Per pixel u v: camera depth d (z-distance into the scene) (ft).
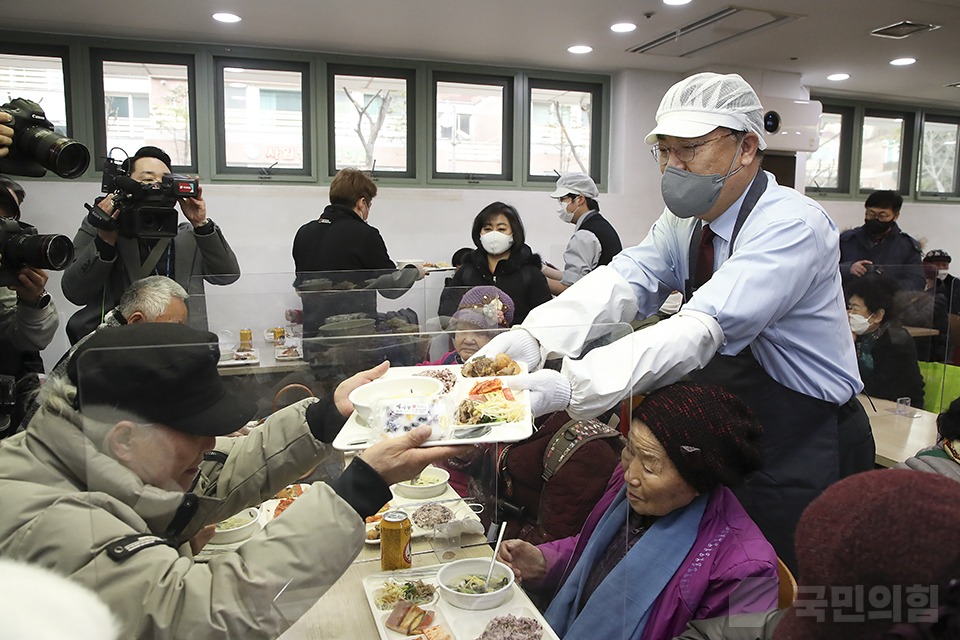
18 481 2.52
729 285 4.05
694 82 4.30
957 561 1.66
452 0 11.19
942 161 20.38
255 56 13.96
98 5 11.44
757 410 4.65
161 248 7.09
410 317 6.33
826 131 18.75
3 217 5.33
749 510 4.70
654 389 3.87
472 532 3.88
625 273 5.24
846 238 13.98
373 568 3.70
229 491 3.25
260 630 2.58
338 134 14.87
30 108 5.64
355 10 11.73
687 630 3.14
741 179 4.40
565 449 3.78
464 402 3.04
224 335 5.14
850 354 4.62
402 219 15.19
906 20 12.29
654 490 3.63
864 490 1.86
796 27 12.75
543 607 3.73
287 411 3.37
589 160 16.90
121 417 2.52
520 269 8.92
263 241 14.26
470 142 15.83
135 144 13.84
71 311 12.51
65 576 2.22
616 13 11.92
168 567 2.47
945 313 9.02
